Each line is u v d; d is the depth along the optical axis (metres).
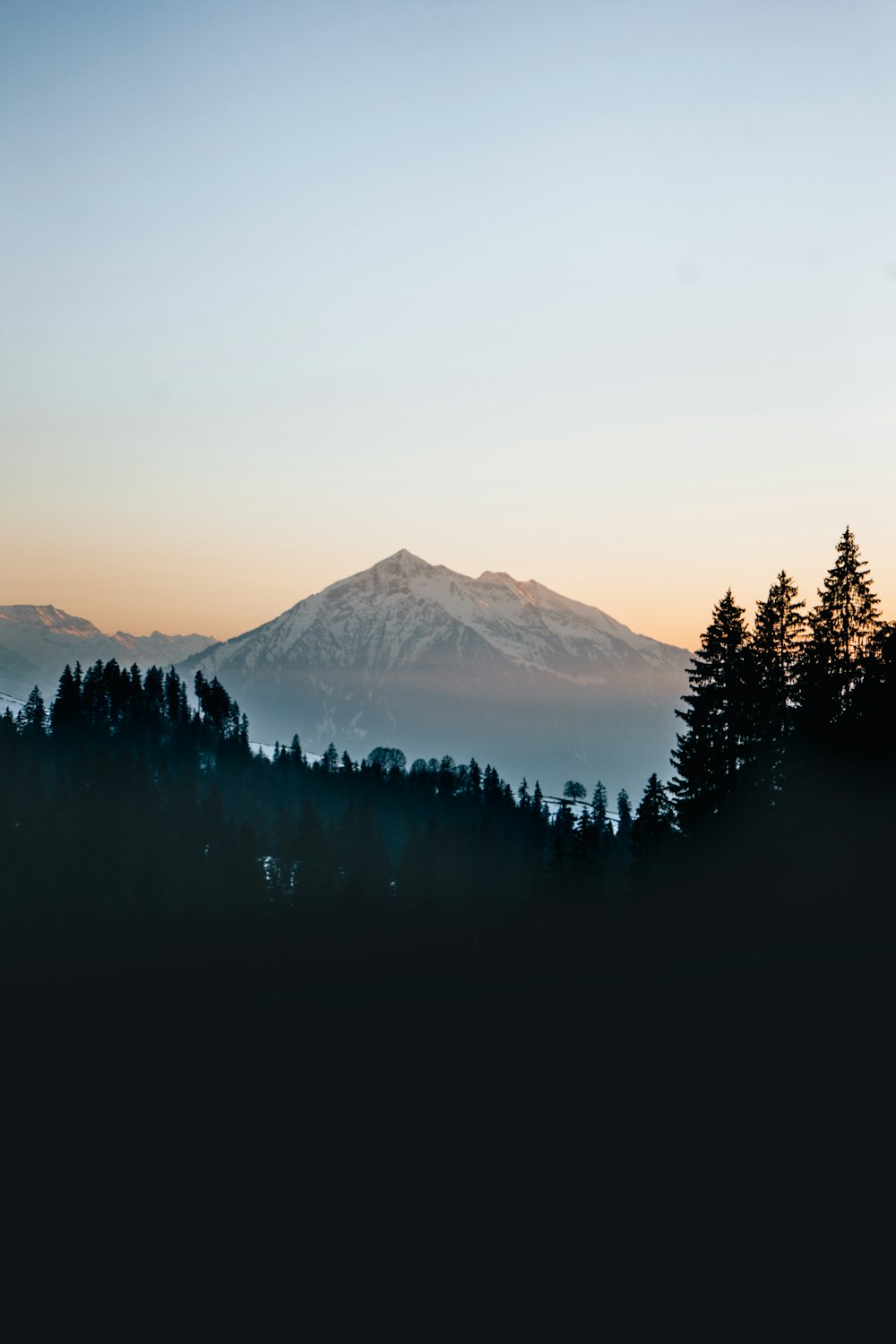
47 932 127.69
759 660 46.09
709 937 43.81
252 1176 68.12
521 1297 36.22
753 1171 33.59
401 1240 48.03
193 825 157.88
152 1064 98.44
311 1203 59.09
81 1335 51.62
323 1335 44.97
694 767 47.38
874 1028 37.28
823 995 39.53
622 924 54.44
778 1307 28.31
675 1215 33.75
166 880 138.12
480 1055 68.06
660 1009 44.66
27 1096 92.56
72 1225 64.50
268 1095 85.44
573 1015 54.34
